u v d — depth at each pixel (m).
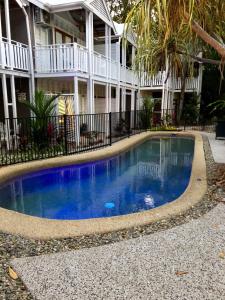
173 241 3.21
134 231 3.50
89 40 11.02
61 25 12.38
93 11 11.00
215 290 2.35
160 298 2.26
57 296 2.29
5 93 9.07
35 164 7.37
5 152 8.24
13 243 3.19
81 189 6.68
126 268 2.68
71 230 3.51
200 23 5.57
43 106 8.88
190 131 16.12
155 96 22.59
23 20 10.30
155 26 5.28
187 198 4.63
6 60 9.02
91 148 9.76
